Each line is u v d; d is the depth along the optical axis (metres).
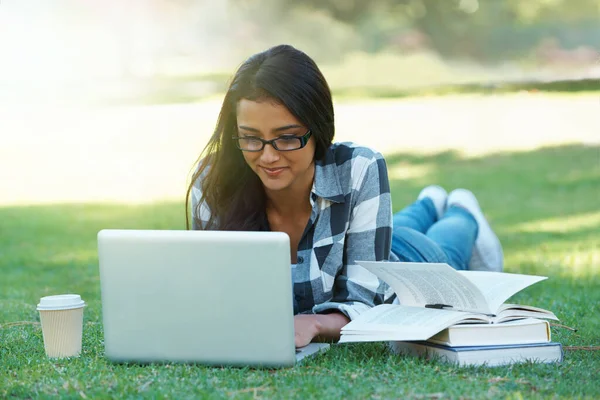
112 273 2.69
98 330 3.47
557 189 9.05
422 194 4.42
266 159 2.86
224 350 2.62
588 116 14.38
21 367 2.78
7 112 16.86
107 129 15.01
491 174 10.27
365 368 2.62
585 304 4.06
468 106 16.20
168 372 2.59
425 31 25.70
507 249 5.95
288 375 2.51
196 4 24.81
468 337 2.67
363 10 26.47
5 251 6.56
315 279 3.08
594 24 24.48
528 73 21.86
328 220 3.08
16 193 10.14
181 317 2.64
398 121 15.00
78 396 2.38
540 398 2.30
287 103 2.80
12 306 4.30
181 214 8.45
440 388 2.37
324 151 3.04
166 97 18.69
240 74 2.88
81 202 9.41
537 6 25.30
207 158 3.19
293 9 25.98
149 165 11.97
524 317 2.78
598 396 2.36
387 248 3.11
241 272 2.57
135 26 23.98
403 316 2.77
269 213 3.23
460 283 2.68
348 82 21.56
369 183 3.08
